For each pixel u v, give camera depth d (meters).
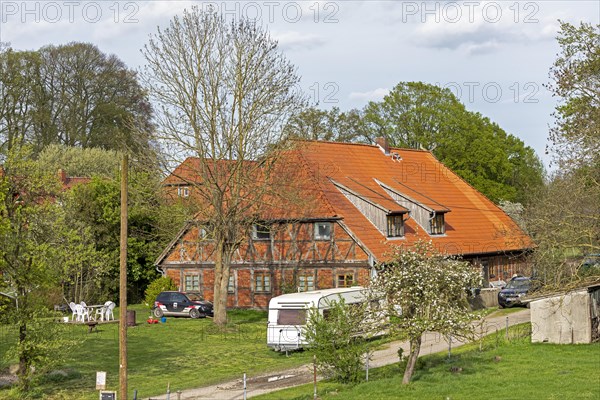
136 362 30.55
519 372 24.14
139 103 73.94
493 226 54.41
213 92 38.47
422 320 22.69
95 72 72.75
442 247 46.91
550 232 30.23
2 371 28.73
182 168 41.06
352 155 52.69
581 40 34.78
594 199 31.23
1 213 25.62
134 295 54.41
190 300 44.88
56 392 25.09
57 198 35.31
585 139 31.48
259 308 46.38
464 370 24.95
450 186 56.84
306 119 45.00
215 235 39.81
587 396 20.23
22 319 24.66
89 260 45.44
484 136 68.75
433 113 68.44
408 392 21.98
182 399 23.22
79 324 40.56
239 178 39.00
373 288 24.20
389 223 45.38
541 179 75.69
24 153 26.42
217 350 33.16
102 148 71.75
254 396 23.14
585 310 29.28
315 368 23.66
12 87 66.19
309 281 44.72
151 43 38.84
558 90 34.00
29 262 25.41
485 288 47.16
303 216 43.78
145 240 54.16
